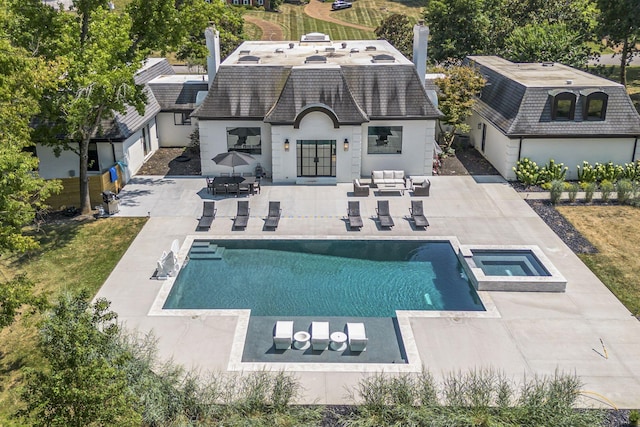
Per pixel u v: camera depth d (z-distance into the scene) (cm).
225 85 3120
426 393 1438
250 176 3195
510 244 2409
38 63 2033
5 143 1736
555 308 1955
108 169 3027
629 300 2008
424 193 2930
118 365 1320
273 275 2205
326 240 2456
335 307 1988
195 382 1473
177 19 2759
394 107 3102
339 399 1532
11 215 1694
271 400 1441
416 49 3409
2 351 1747
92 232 2527
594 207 2794
